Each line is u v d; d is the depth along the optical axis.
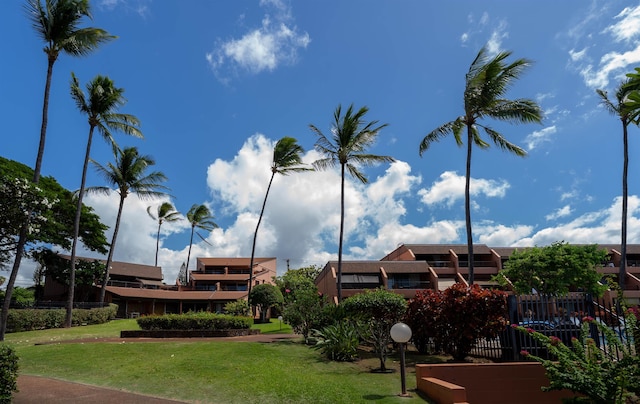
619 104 27.70
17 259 19.23
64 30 20.95
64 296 44.66
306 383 9.64
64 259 38.28
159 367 11.30
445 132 23.41
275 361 12.12
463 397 7.48
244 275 57.44
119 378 10.42
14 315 23.34
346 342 12.62
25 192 17.64
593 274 34.56
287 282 53.31
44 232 32.19
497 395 8.95
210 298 50.75
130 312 47.84
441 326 12.23
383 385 9.62
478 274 48.50
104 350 13.55
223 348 13.88
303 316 15.89
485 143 24.98
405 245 51.78
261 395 8.87
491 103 21.47
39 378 10.59
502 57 20.70
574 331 11.00
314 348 14.52
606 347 9.88
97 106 26.95
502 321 11.36
